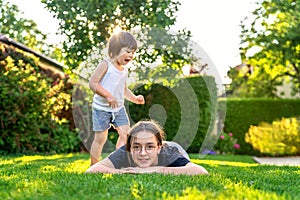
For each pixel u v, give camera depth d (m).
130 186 3.29
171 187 3.34
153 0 8.62
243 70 16.91
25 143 9.40
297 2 13.71
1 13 19.69
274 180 4.28
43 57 10.84
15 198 3.07
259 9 14.34
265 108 14.89
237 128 14.80
